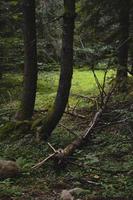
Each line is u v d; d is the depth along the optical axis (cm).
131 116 1231
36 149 1262
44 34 2667
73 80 2675
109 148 1206
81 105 1873
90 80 2642
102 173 1055
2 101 2169
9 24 2308
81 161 1121
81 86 2466
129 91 1706
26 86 1504
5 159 1180
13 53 2317
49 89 2509
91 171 1071
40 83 2634
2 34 2317
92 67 1337
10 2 2252
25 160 1162
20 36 2334
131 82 1802
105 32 1911
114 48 1466
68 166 1109
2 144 1360
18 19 2270
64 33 1241
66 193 918
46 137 1331
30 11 1463
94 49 1352
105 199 907
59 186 995
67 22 1233
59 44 2839
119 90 1720
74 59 1420
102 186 976
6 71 2425
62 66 1264
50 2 2542
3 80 2431
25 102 1515
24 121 1454
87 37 1905
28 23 1468
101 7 1880
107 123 1288
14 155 1234
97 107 1460
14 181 1033
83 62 1388
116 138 1280
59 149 1146
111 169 1062
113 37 1830
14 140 1394
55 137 1362
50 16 2536
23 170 1088
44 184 1012
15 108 1881
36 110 1662
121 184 979
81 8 1938
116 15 1883
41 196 938
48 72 2764
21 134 1416
